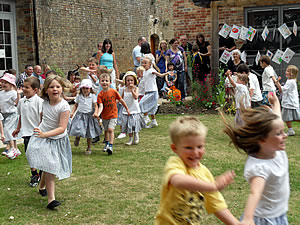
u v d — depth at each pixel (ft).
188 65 44.47
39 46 45.34
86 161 21.86
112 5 59.88
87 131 23.63
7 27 44.06
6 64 44.04
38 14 45.14
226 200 15.70
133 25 66.08
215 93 39.34
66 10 49.83
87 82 23.59
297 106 27.71
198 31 46.06
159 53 46.62
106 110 23.63
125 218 14.19
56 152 15.55
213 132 28.99
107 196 16.38
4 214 14.67
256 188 8.64
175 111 38.60
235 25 40.98
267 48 43.29
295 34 41.22
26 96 18.70
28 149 15.37
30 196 16.69
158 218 8.82
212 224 13.64
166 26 77.87
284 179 9.23
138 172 19.65
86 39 53.78
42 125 15.97
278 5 42.50
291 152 23.32
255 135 9.16
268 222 9.16
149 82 31.27
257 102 30.09
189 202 8.42
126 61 64.44
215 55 39.58
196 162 8.46
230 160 21.62
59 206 15.40
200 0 39.37
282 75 42.63
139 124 26.08
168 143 26.08
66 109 15.83
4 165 21.38
